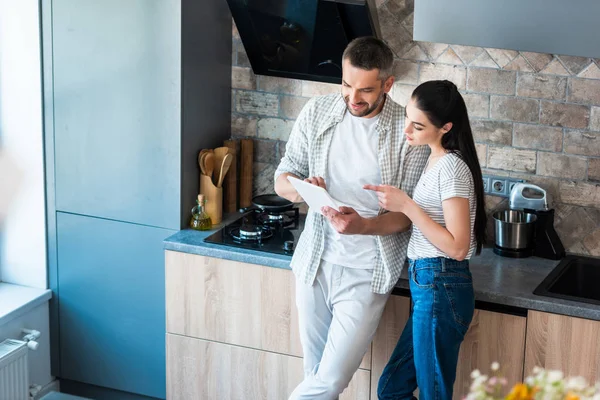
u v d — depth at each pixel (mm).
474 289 2846
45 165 3570
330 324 2936
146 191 3424
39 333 3537
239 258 3152
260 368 3256
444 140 2615
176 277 3287
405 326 2842
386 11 3320
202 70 3416
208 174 3467
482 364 2906
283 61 3441
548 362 2807
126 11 3287
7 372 3338
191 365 3369
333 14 3115
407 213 2596
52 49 3430
